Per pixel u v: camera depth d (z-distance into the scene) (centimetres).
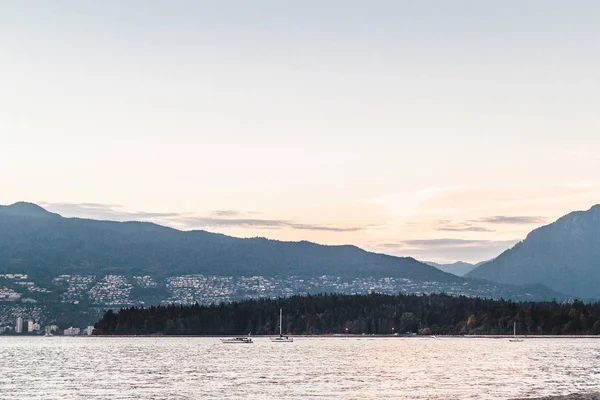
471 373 18175
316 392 14075
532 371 18625
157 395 13775
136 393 14075
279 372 18725
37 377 17600
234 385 15412
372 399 12988
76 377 17550
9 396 13762
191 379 16838
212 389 14638
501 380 16200
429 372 18550
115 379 16950
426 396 13325
